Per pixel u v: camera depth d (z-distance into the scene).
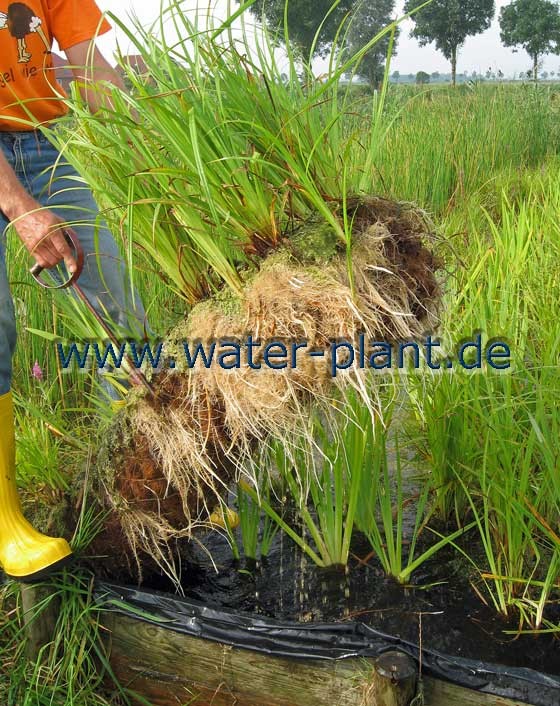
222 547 2.38
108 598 1.88
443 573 2.19
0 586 2.09
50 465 2.33
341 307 1.54
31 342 3.41
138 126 1.57
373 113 1.83
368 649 1.61
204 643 1.77
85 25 2.29
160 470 1.84
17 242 3.45
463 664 1.54
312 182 1.65
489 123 8.28
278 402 1.63
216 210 1.61
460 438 2.36
